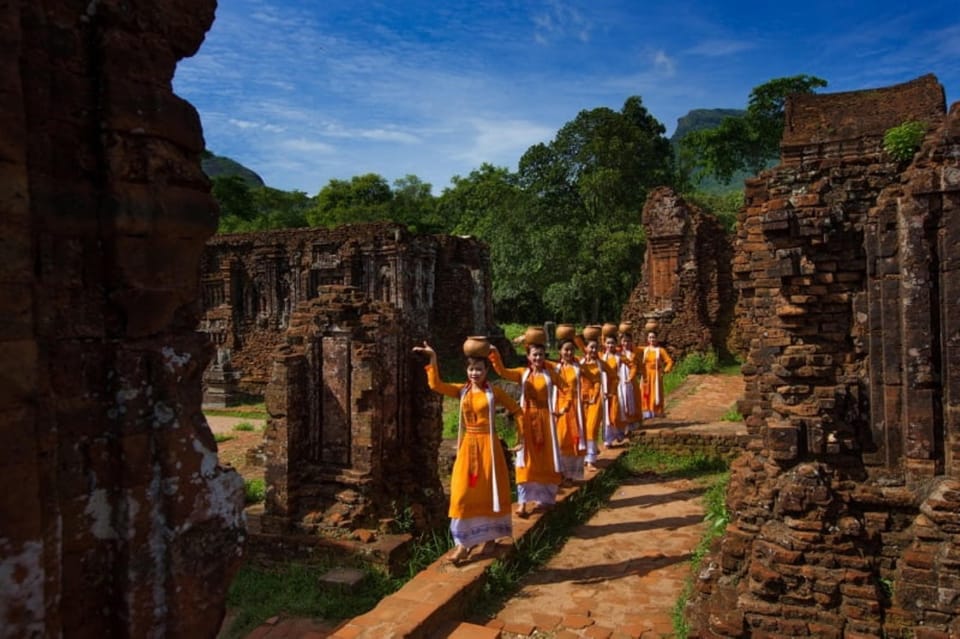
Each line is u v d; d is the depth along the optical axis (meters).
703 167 41.88
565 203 39.91
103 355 2.43
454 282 29.89
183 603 2.52
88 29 2.38
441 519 8.91
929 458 4.96
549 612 5.79
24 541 2.07
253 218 50.72
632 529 8.09
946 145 4.93
